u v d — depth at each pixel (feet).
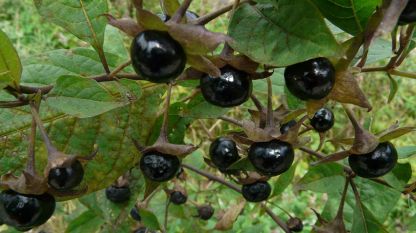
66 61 0.79
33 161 0.59
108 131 0.77
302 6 0.54
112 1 2.17
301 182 0.88
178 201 1.17
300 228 1.13
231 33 0.56
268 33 0.55
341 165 0.87
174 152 0.67
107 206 1.02
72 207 1.59
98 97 0.61
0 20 2.80
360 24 0.58
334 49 0.52
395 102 2.36
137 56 0.54
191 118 0.81
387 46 0.88
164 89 0.80
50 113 0.75
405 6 0.51
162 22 0.53
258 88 0.93
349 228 0.97
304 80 0.56
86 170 0.76
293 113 0.68
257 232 1.26
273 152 0.65
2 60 0.57
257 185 0.93
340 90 0.59
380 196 0.98
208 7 1.65
